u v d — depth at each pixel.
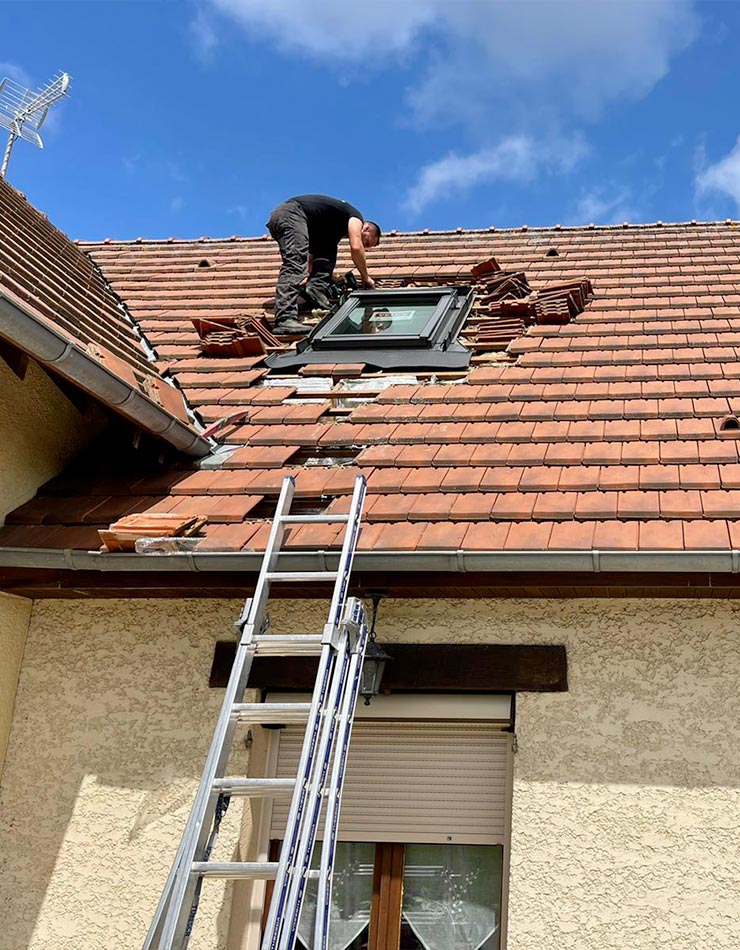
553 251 10.24
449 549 4.93
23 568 5.45
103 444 6.67
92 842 5.18
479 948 5.05
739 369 6.85
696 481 5.39
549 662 5.07
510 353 7.48
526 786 4.86
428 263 10.20
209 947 4.84
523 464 5.81
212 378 7.61
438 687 5.12
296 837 3.79
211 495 5.88
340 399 7.12
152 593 5.54
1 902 5.13
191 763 5.26
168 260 10.95
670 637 5.02
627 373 6.90
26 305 5.07
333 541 5.15
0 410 5.70
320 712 4.09
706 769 4.75
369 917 5.18
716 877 4.57
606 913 4.58
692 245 10.20
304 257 8.86
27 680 5.59
